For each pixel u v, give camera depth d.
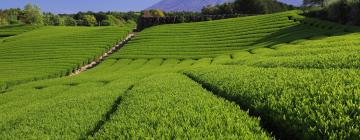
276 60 25.86
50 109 18.88
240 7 154.38
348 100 10.59
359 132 8.58
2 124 17.70
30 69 68.75
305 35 64.69
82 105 18.59
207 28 94.19
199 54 70.50
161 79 26.97
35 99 30.27
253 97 13.77
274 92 13.60
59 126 14.30
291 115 10.61
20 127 15.48
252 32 81.06
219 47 74.06
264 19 92.25
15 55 86.88
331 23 75.81
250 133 9.68
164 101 15.27
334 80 14.02
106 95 21.48
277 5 160.12
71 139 12.39
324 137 8.94
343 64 19.02
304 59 23.27
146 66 64.44
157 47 81.25
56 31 121.44
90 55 77.94
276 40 66.19
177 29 98.19
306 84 13.92
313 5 108.19
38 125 15.12
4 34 131.50
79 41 94.38
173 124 11.07
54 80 45.47
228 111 12.44
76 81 40.41
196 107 13.43
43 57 80.88
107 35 98.62
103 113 15.98
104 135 11.08
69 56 78.75
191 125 10.95
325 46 32.56
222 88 17.16
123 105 16.03
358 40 32.38
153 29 102.31
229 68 26.61
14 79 55.78
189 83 21.91
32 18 179.88
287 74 17.52
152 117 12.26
